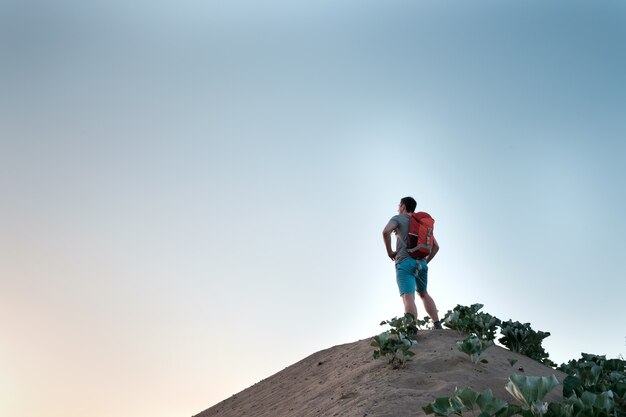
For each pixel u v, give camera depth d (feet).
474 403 13.58
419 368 19.35
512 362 20.26
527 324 25.53
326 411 18.11
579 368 18.56
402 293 24.25
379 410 15.81
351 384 20.10
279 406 23.65
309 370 27.99
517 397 13.23
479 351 19.38
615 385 15.75
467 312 24.67
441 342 21.90
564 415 12.75
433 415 14.98
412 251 24.16
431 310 24.95
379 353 20.44
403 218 24.59
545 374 20.66
